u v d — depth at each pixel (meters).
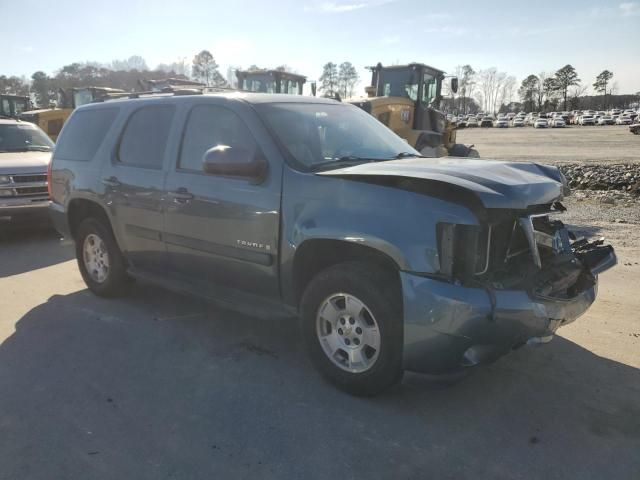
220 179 4.11
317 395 3.58
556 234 3.70
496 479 2.74
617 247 6.89
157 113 4.80
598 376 3.76
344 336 3.55
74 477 2.79
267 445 3.04
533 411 3.36
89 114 5.64
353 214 3.33
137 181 4.77
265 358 4.14
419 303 3.05
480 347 3.06
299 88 17.44
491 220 3.13
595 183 12.54
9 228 8.10
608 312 4.87
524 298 3.05
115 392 3.64
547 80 130.25
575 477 2.75
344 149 4.18
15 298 5.58
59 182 5.77
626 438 3.07
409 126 14.42
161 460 2.92
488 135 48.19
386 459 2.91
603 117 77.56
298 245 3.59
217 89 5.19
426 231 3.07
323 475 2.79
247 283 4.10
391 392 3.62
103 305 5.35
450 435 3.12
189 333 4.63
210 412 3.38
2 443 3.08
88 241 5.61
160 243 4.69
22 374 3.91
